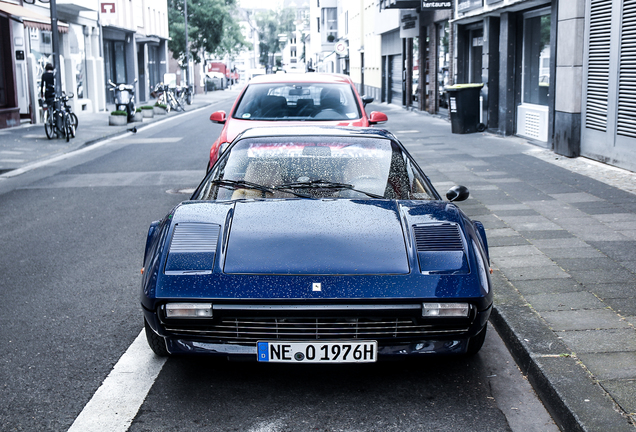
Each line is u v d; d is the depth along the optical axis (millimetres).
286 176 4566
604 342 4023
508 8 15773
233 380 3857
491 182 10172
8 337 4566
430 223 3965
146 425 3330
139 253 6867
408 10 29438
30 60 24203
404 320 3467
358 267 3510
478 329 3564
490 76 17812
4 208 9500
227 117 9062
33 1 24516
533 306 4703
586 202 8453
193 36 57469
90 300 5375
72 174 12883
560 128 12805
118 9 38500
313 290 3369
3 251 7020
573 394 3348
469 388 3748
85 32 32719
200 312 3404
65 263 6508
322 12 74125
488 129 18047
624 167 10883
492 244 6496
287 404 3555
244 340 3479
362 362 3443
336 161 4730
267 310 3365
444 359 4152
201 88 71375
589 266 5680
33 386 3789
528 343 4031
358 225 3898
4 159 14875
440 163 12445
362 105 9109
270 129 5270
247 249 3652
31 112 24188
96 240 7457
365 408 3506
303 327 3436
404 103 32594
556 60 13227
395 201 4301
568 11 12297
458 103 17922
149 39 45125
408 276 3473
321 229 3842
